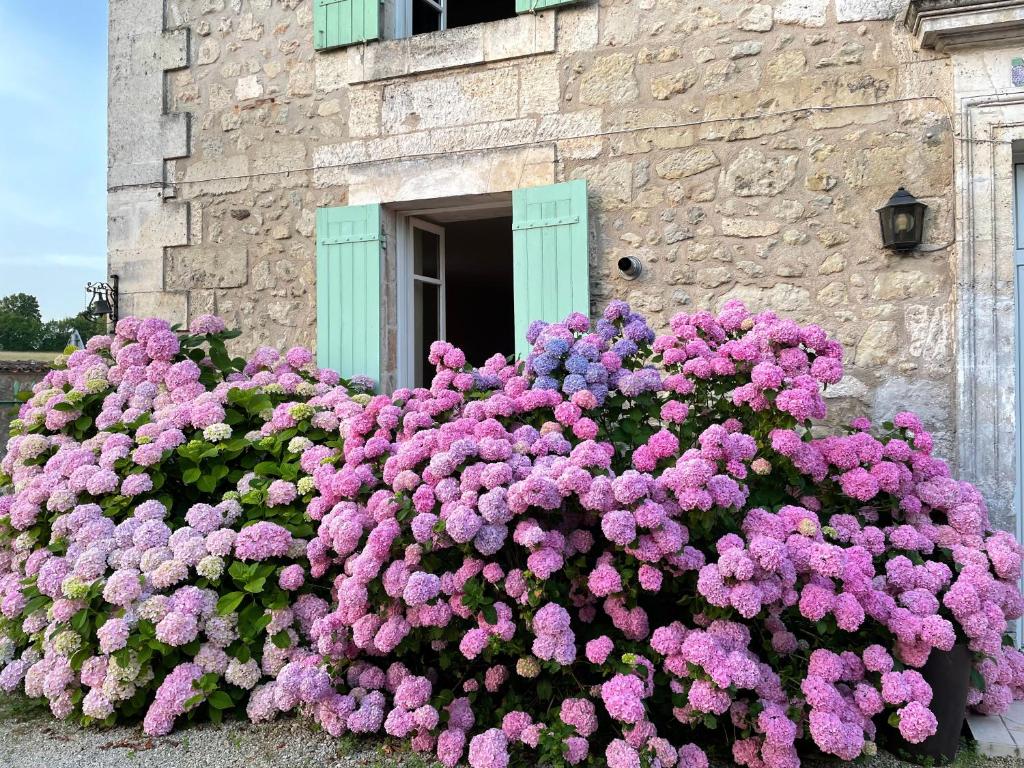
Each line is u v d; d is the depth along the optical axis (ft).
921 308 10.73
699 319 9.21
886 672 7.07
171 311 15.15
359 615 7.71
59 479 9.70
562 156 12.60
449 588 7.34
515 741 7.22
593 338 9.31
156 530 8.73
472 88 13.12
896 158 10.90
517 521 7.52
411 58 13.42
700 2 11.89
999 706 8.23
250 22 14.69
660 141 12.07
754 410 8.19
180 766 7.49
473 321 29.78
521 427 8.46
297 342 14.29
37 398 11.75
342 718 7.73
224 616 8.41
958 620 7.55
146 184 15.33
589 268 12.37
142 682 8.21
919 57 10.83
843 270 11.11
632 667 6.82
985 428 10.29
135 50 15.47
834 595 6.98
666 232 12.01
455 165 13.17
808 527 7.30
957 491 8.60
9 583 9.79
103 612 8.39
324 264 13.88
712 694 6.45
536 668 7.14
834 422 11.02
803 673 7.22
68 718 8.70
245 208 14.69
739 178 11.64
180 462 9.78
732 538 6.96
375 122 13.76
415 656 8.35
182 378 11.29
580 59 12.51
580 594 7.64
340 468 9.24
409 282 14.47
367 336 13.60
